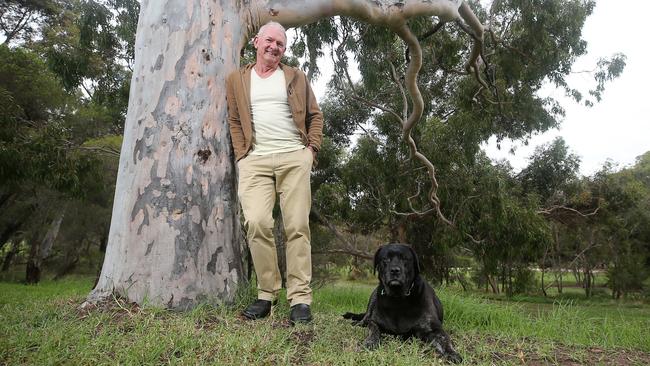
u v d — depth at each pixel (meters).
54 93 15.98
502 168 16.31
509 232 13.43
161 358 3.00
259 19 5.02
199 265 4.04
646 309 16.86
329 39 11.88
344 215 16.05
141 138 4.17
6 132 11.05
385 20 6.66
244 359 2.96
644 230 21.59
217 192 4.23
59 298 4.63
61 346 3.08
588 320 5.30
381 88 14.41
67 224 24.61
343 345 3.47
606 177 20.28
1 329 3.34
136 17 12.05
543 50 13.55
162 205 4.04
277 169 4.02
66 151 12.23
